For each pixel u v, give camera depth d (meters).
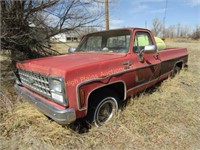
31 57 6.71
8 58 7.09
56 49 7.47
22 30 5.78
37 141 3.24
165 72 5.68
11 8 5.26
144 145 3.22
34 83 3.54
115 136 3.44
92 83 3.23
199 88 6.05
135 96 4.62
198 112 4.38
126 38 4.24
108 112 3.86
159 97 5.04
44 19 6.04
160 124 3.80
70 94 2.96
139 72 4.23
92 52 4.61
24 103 4.37
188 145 3.23
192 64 10.44
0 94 4.65
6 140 3.29
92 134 3.47
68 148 3.14
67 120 2.95
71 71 2.96
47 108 3.13
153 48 4.16
